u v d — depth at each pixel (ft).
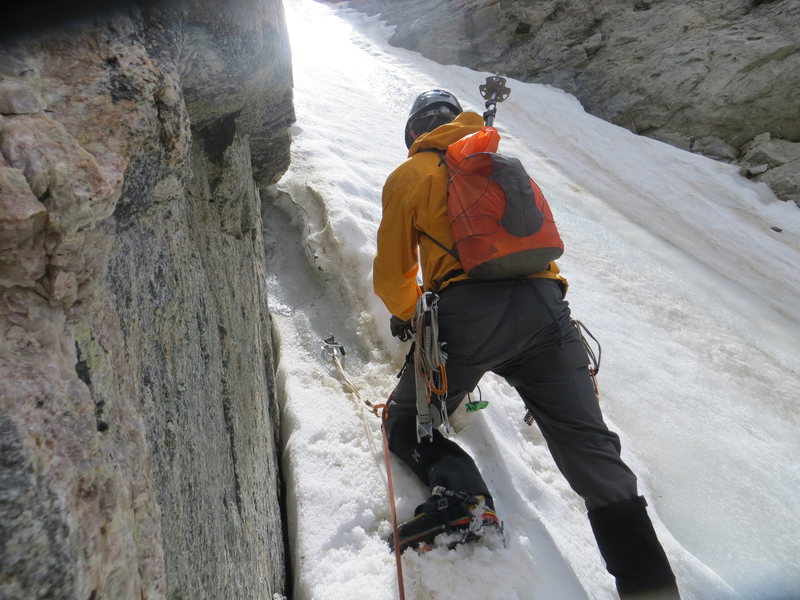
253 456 5.20
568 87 31.63
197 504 3.32
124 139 2.59
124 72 2.80
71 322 2.23
